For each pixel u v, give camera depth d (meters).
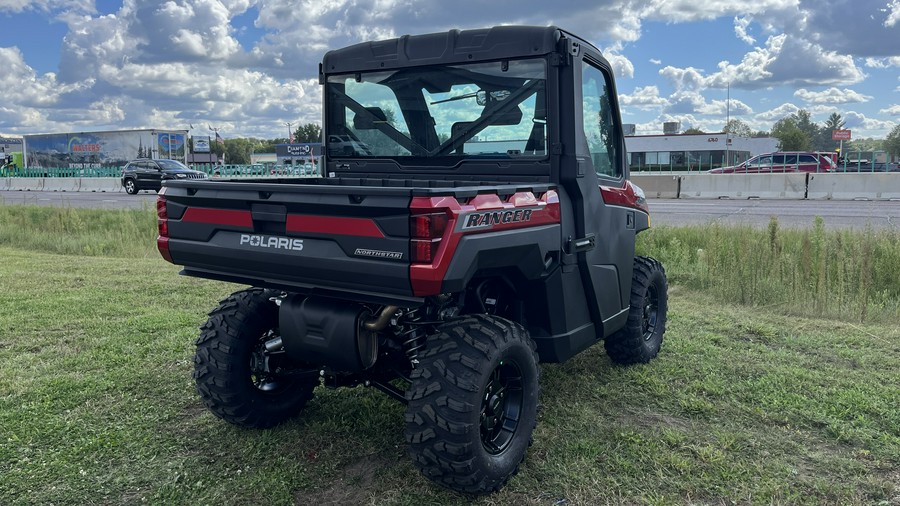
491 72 3.75
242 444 3.72
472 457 2.96
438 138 4.00
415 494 3.21
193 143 55.69
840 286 6.92
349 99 4.30
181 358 5.17
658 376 4.80
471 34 3.77
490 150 3.83
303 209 2.99
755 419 4.07
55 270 9.36
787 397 4.37
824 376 4.80
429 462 2.99
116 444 3.69
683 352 5.36
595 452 3.60
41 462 3.49
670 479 3.32
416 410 2.97
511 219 3.08
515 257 3.18
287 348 3.29
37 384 4.59
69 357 5.19
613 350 4.91
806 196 20.44
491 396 3.19
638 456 3.56
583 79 3.79
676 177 22.20
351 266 2.87
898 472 3.43
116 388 4.54
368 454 3.62
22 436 3.78
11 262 10.12
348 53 4.23
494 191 2.99
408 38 3.99
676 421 4.04
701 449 3.61
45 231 13.65
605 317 4.16
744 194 21.28
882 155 30.09
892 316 6.54
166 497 3.17
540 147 3.67
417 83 4.01
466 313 3.53
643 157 48.88
